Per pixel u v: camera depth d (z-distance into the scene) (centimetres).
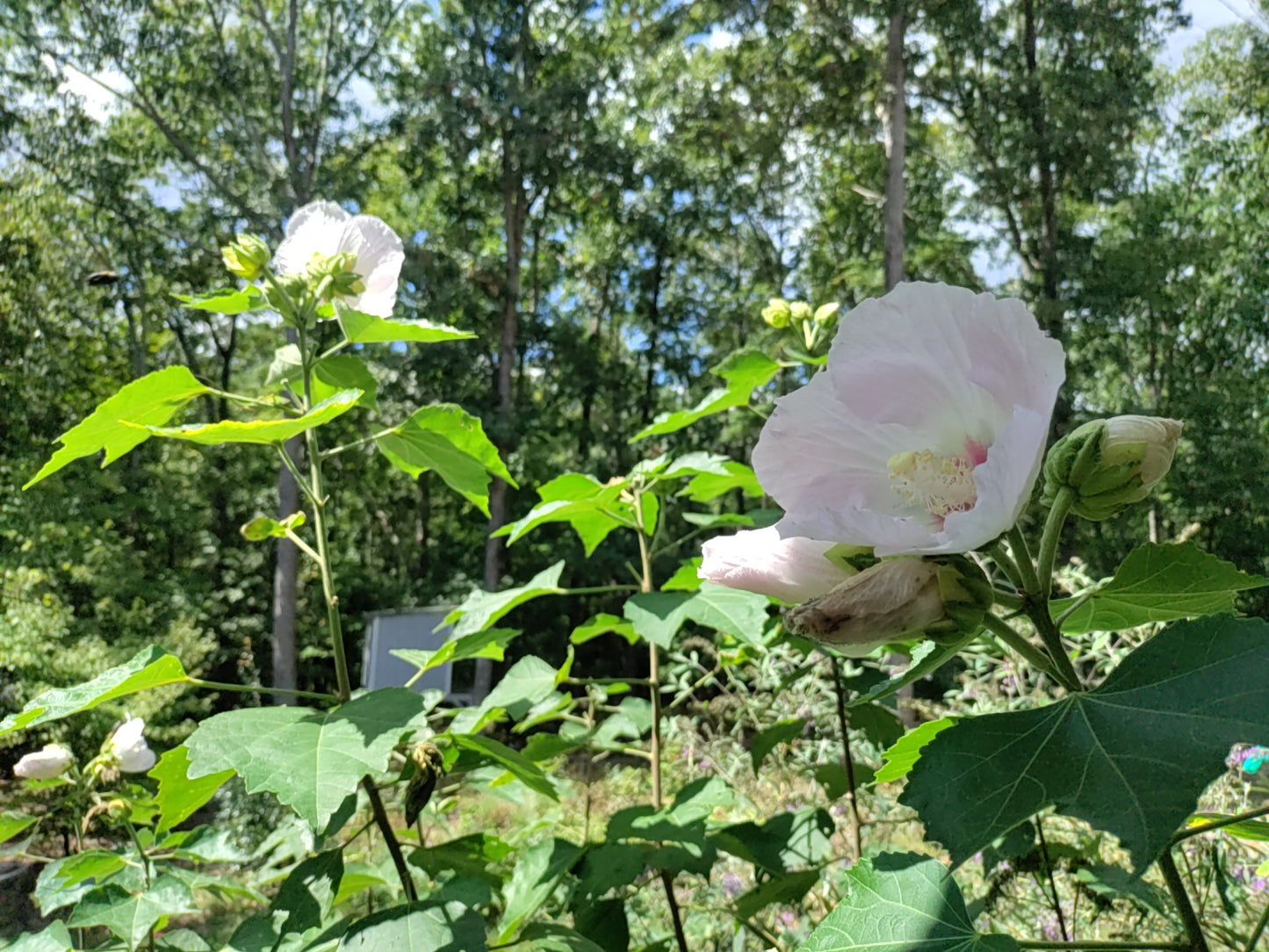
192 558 2178
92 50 1886
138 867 209
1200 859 204
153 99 2098
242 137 1944
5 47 1866
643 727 243
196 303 184
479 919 150
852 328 82
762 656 239
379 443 194
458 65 2088
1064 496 80
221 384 2269
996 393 76
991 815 70
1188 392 1788
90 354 2116
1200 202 2231
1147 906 182
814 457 86
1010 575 86
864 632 75
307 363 183
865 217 2189
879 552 75
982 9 1742
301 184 1889
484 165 2295
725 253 2553
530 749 222
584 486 207
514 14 2156
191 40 1950
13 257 1889
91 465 1852
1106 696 74
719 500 1830
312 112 2047
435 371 1969
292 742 134
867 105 1859
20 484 1591
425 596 2117
